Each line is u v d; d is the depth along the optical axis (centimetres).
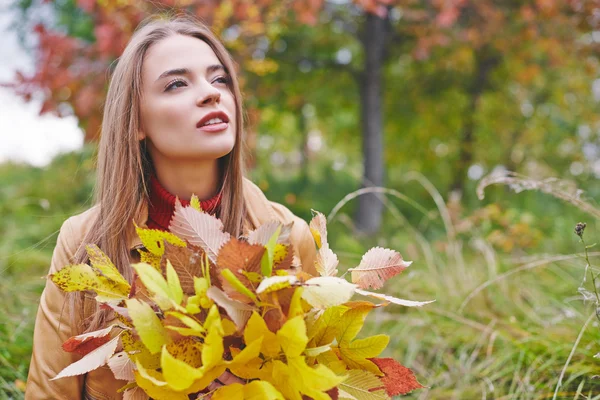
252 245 100
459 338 231
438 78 679
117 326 118
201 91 128
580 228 153
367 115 586
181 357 101
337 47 637
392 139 773
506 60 626
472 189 695
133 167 135
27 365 205
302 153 934
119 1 355
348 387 108
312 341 108
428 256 297
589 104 699
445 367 222
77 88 389
